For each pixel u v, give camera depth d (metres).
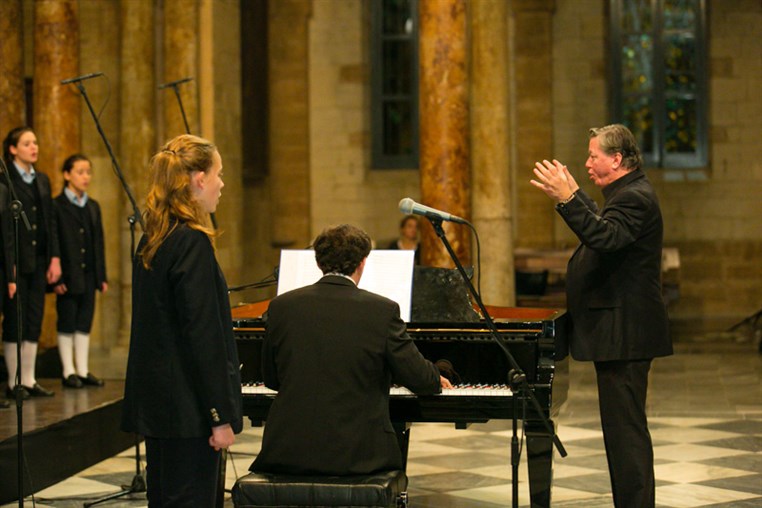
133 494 8.13
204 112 13.56
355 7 19.02
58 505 7.83
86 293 10.53
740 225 18.73
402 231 13.47
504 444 9.96
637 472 6.45
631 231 6.38
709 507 7.61
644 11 19.17
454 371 6.55
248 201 19.06
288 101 19.00
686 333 17.17
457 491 8.21
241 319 6.79
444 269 6.95
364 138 19.12
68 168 10.43
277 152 19.05
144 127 13.85
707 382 13.02
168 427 4.99
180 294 4.94
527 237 18.66
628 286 6.51
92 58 15.90
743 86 18.80
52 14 13.49
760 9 18.73
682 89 19.17
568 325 6.96
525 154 18.69
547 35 18.64
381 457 5.55
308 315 5.63
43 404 9.39
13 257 9.38
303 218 19.06
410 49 19.39
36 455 8.23
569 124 18.83
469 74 13.02
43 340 13.70
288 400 5.55
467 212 12.35
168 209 5.08
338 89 19.12
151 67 13.85
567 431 10.36
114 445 9.58
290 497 5.32
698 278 18.80
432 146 12.32
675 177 18.88
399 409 6.43
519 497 8.02
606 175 6.67
